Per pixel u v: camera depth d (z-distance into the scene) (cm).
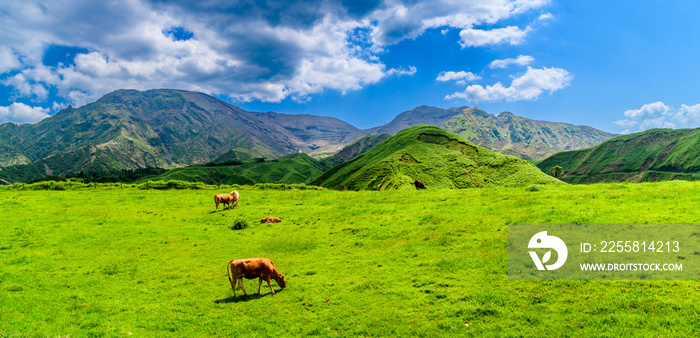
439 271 1648
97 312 1473
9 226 3219
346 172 19488
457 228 2283
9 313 1425
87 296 1673
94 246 2631
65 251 2498
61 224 3331
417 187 7381
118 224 3362
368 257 2022
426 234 2275
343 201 4125
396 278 1639
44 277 1955
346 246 2306
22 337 1145
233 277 1627
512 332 1088
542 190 3403
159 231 3072
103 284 1852
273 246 2427
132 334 1273
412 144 18738
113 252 2478
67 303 1569
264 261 1658
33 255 2383
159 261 2253
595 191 2894
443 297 1387
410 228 2477
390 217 2939
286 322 1321
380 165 16062
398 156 16925
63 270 2106
